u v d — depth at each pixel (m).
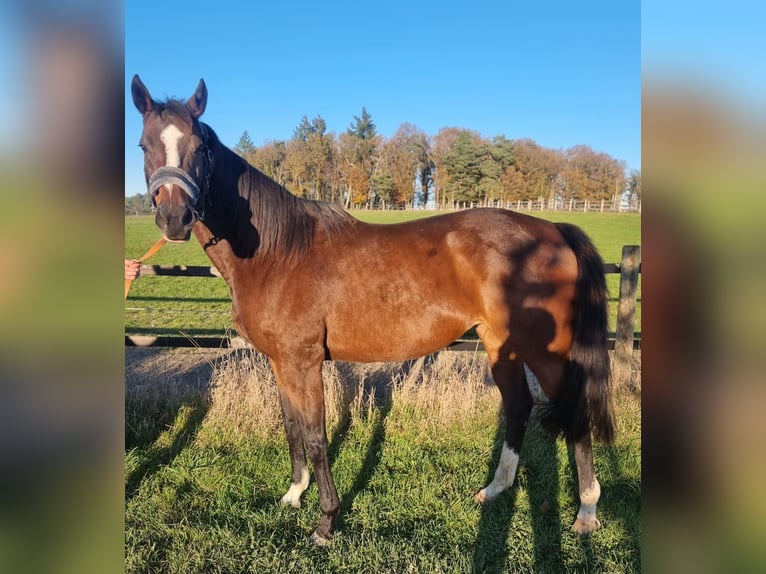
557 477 3.20
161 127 2.29
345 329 2.69
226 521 2.77
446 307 2.70
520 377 2.99
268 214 2.65
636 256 4.43
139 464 3.29
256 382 3.92
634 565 2.43
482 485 3.13
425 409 3.95
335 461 3.39
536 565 2.45
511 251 2.63
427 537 2.64
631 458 3.38
